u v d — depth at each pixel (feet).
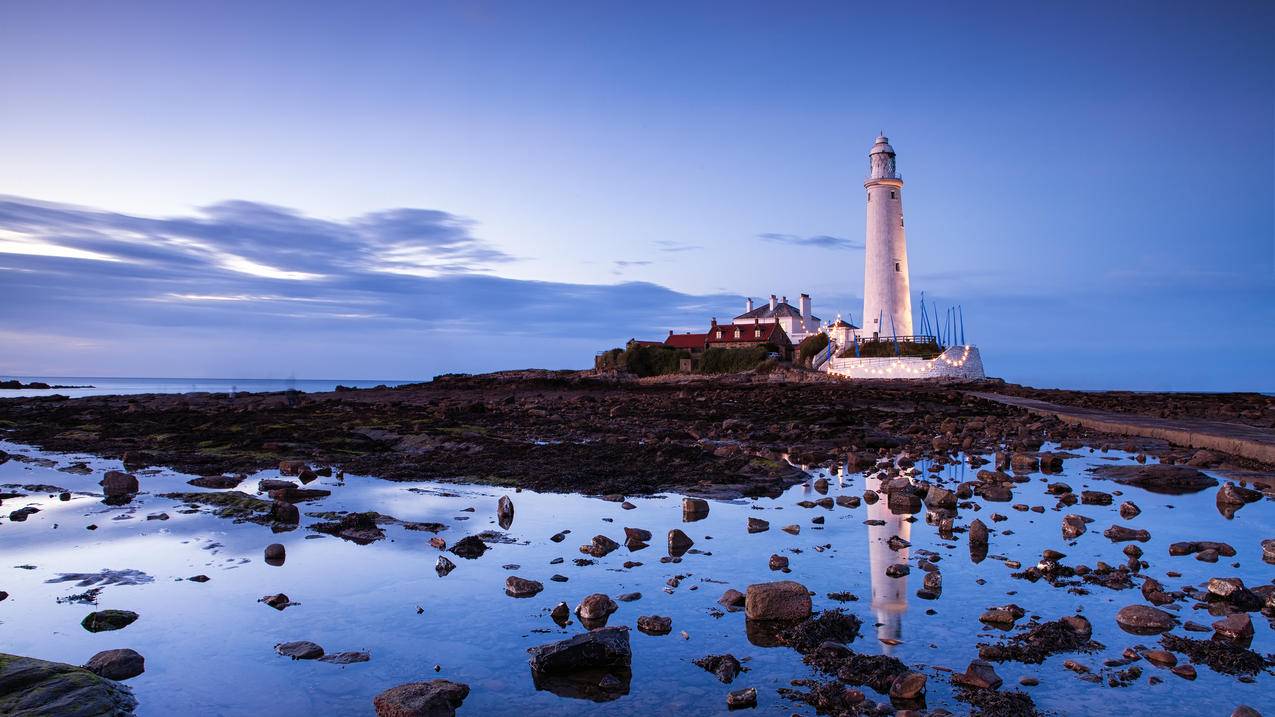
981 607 31.22
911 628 28.78
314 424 106.11
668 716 21.72
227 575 36.29
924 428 113.19
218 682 24.23
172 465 72.84
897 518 50.03
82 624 29.58
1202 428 101.81
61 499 55.11
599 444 85.66
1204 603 31.42
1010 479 64.69
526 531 46.06
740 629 28.91
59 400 180.34
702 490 60.59
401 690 22.11
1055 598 32.35
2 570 37.27
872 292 276.00
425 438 88.22
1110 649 26.37
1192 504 55.26
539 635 28.35
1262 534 44.98
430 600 32.50
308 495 57.11
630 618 30.19
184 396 190.39
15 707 21.03
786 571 36.94
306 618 30.25
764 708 22.16
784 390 215.10
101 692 22.35
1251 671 24.34
